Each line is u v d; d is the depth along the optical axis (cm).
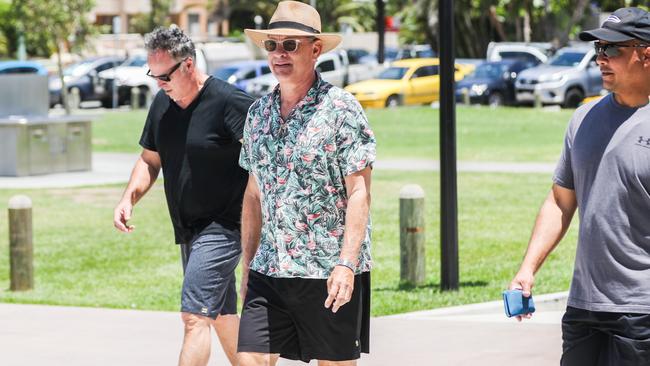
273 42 648
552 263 1491
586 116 596
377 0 6419
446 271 1277
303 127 650
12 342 1060
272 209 661
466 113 4175
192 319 771
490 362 955
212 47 5747
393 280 1386
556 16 6569
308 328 666
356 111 650
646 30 575
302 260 655
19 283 1386
